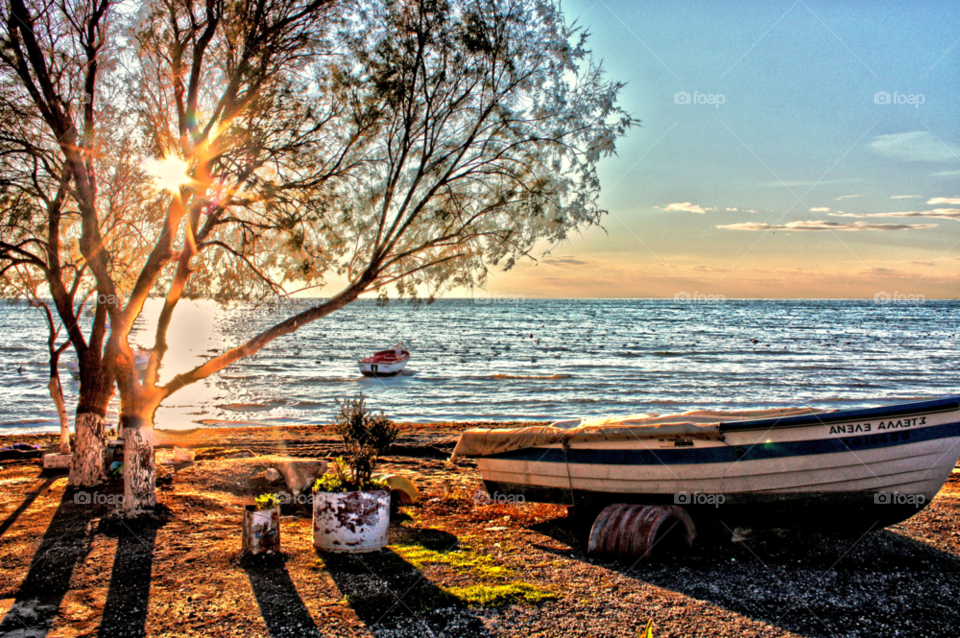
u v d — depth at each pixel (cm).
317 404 2791
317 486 753
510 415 2583
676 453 831
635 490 864
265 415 2512
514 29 812
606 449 880
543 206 818
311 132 884
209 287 952
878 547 739
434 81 821
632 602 588
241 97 847
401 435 1828
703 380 3625
